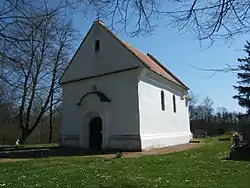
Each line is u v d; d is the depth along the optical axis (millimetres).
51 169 12984
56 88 35875
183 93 33531
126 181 10062
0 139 42812
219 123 70000
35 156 19281
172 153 19672
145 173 11664
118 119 22891
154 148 23516
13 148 26250
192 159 16281
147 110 23453
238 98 47969
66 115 26438
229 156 17625
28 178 10984
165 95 27766
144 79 23641
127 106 22703
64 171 12359
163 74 27984
